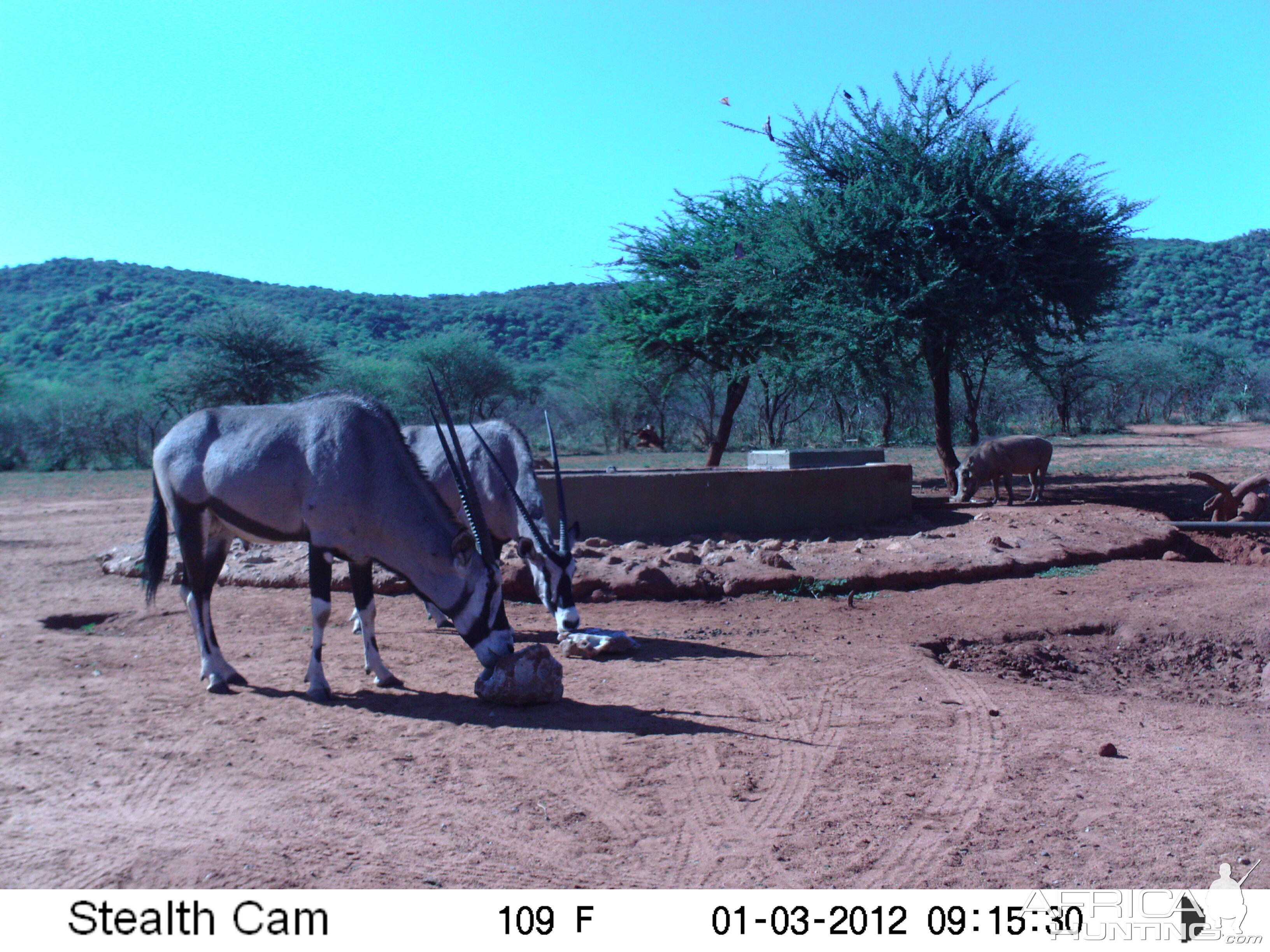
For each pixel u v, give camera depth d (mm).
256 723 6109
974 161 18016
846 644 8391
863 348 17672
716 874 4137
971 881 4102
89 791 4949
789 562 11000
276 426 6762
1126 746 5863
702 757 5559
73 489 28453
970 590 10445
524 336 98688
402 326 97562
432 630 8969
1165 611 9164
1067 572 11273
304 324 86812
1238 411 55531
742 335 22234
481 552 6582
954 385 46219
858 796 4992
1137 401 57094
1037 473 17906
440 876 4086
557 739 5855
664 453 43156
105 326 84375
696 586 10336
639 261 23531
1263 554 13250
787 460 17547
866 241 17984
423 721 6195
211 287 103625
